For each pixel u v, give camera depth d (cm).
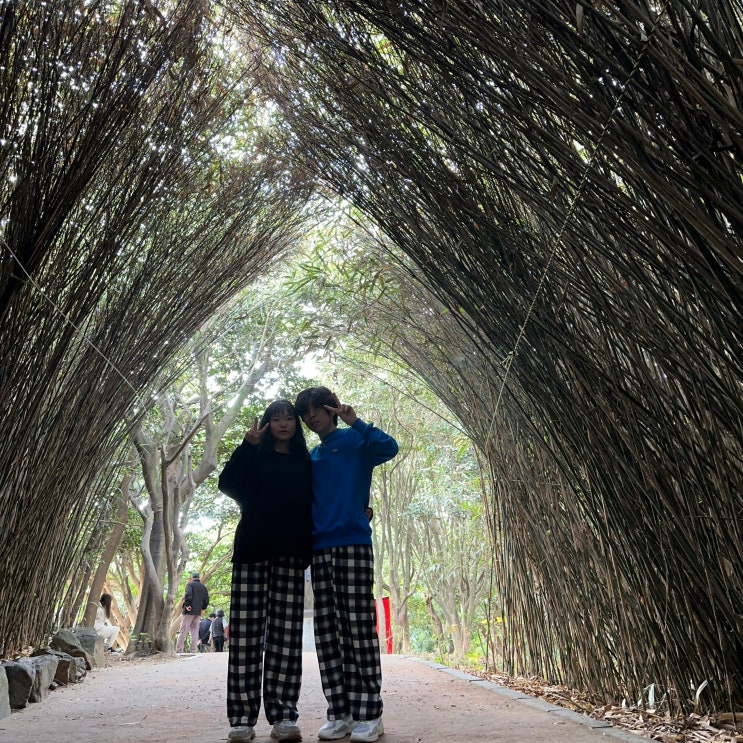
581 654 347
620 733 253
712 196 165
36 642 480
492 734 259
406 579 1206
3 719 304
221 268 448
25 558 421
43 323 350
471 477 839
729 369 216
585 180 196
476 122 237
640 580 285
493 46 180
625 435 270
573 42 176
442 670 498
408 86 234
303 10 244
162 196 376
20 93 290
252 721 256
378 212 292
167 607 750
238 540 266
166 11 335
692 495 259
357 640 257
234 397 907
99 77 305
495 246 265
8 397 342
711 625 263
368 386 859
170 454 830
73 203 312
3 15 268
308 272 421
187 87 354
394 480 1194
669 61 159
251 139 428
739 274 164
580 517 325
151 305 427
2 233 299
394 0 201
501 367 316
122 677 472
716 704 262
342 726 262
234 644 260
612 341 265
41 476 406
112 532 778
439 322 383
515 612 426
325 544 266
